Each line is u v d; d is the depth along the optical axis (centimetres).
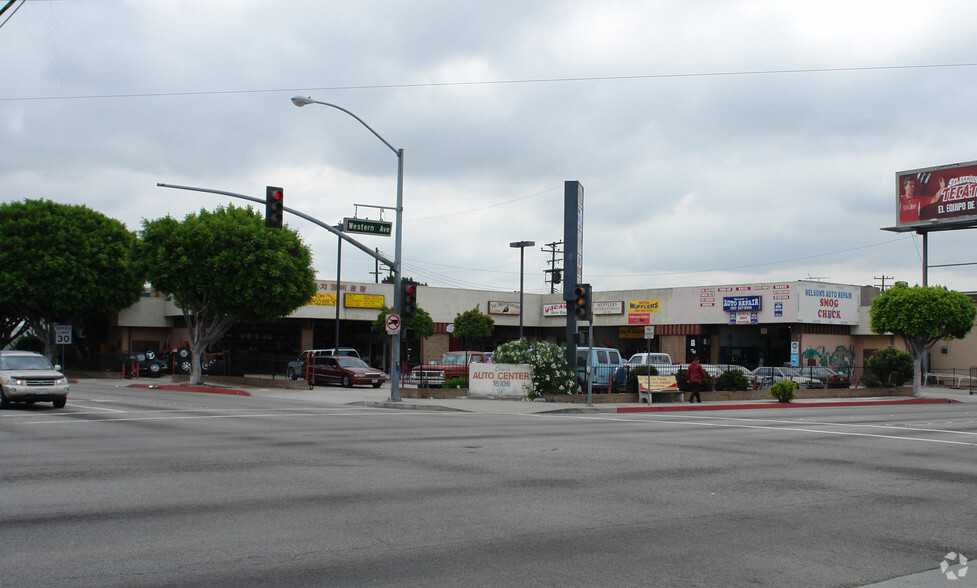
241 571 623
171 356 4984
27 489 948
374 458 1262
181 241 3525
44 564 633
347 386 3856
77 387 3531
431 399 3009
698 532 791
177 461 1190
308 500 905
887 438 1748
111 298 4881
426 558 671
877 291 5966
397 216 2853
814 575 649
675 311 5494
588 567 656
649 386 2936
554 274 7369
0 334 5303
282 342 6100
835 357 5181
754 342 5494
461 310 6016
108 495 917
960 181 4778
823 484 1094
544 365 2994
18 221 4588
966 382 4903
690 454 1390
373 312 5625
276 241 3622
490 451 1377
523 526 799
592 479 1091
